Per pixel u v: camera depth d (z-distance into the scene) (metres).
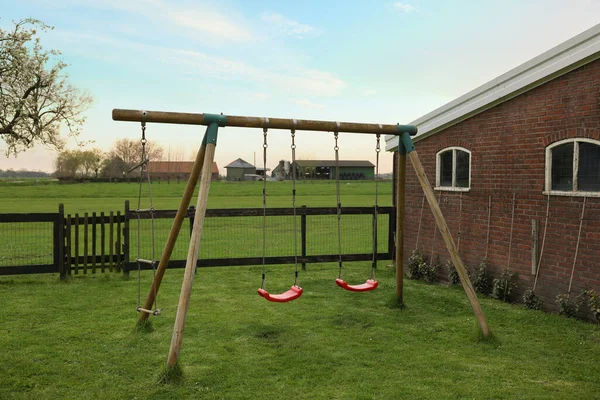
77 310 6.91
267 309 7.08
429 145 9.55
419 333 5.97
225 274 9.95
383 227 19.61
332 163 96.62
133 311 6.88
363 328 6.18
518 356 5.17
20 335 5.72
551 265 6.93
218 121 5.30
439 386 4.36
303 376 4.59
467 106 8.29
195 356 5.10
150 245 14.38
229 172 116.19
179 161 86.62
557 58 6.61
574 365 4.91
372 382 4.45
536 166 7.15
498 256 7.90
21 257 12.28
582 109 6.40
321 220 21.91
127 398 4.11
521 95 7.38
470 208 8.50
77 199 41.31
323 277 9.66
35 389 4.23
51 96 25.44
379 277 9.67
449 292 8.26
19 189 53.44
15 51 23.52
